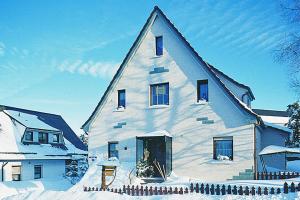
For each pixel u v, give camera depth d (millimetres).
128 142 22391
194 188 14805
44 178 29938
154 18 22422
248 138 18516
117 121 23016
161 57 21906
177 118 20828
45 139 32750
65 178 30641
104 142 23312
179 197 12961
